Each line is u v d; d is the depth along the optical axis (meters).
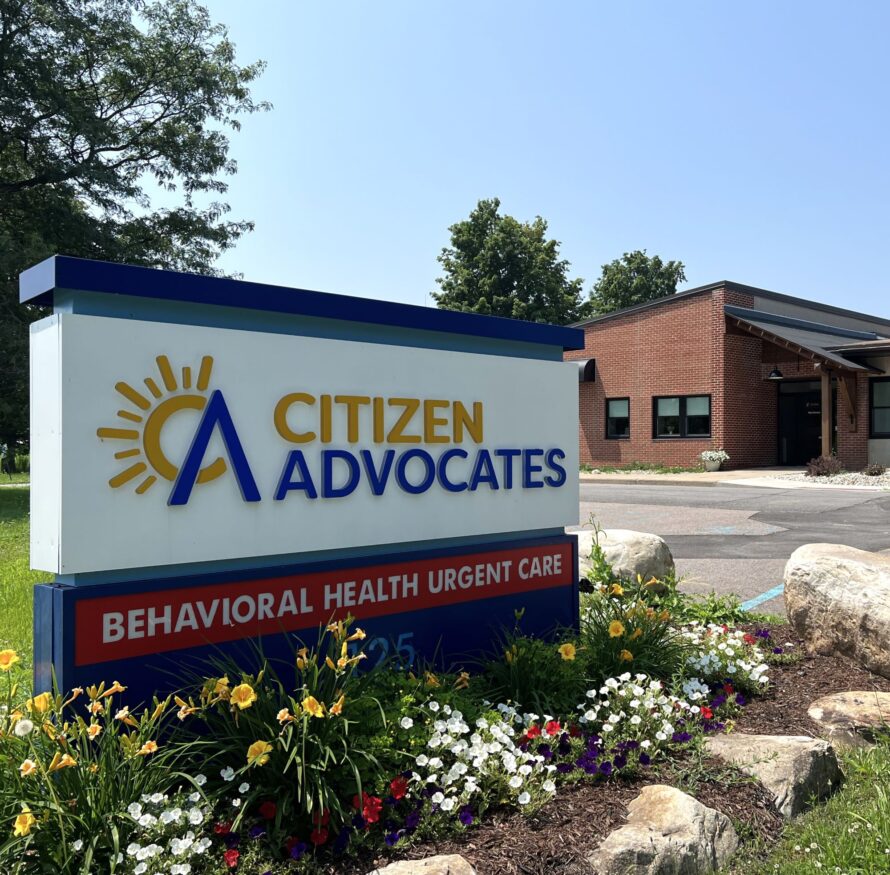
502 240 45.94
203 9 26.47
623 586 6.72
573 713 4.24
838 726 4.40
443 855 2.96
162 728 3.37
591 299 65.69
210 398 3.71
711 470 24.92
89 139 23.94
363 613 4.27
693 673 4.99
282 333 4.02
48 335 3.41
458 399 4.76
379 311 4.36
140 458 3.51
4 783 2.79
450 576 4.68
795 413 27.16
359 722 3.43
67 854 2.64
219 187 27.92
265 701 3.29
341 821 3.08
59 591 3.31
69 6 24.23
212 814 3.02
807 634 5.73
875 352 23.38
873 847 3.14
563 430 5.38
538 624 5.17
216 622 3.72
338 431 4.18
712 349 25.42
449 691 4.06
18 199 25.03
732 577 9.02
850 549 6.01
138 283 3.51
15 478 35.34
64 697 3.27
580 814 3.33
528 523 5.15
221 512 3.74
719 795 3.56
